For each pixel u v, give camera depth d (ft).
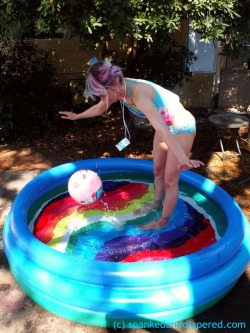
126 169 13.17
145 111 8.03
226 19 11.99
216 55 19.75
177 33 19.03
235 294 8.75
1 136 16.63
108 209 11.53
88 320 7.88
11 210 9.94
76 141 17.04
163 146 10.19
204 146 16.39
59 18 10.46
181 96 20.54
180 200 11.75
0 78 16.90
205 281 7.88
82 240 10.18
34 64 18.15
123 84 8.32
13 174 14.23
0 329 7.90
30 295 8.54
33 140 17.10
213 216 10.96
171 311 7.72
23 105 16.97
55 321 8.06
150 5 10.62
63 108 18.12
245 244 9.05
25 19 11.22
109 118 19.35
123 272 7.46
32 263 8.25
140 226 10.73
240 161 15.08
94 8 10.53
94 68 8.03
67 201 11.90
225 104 18.26
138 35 10.86
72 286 7.73
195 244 9.96
